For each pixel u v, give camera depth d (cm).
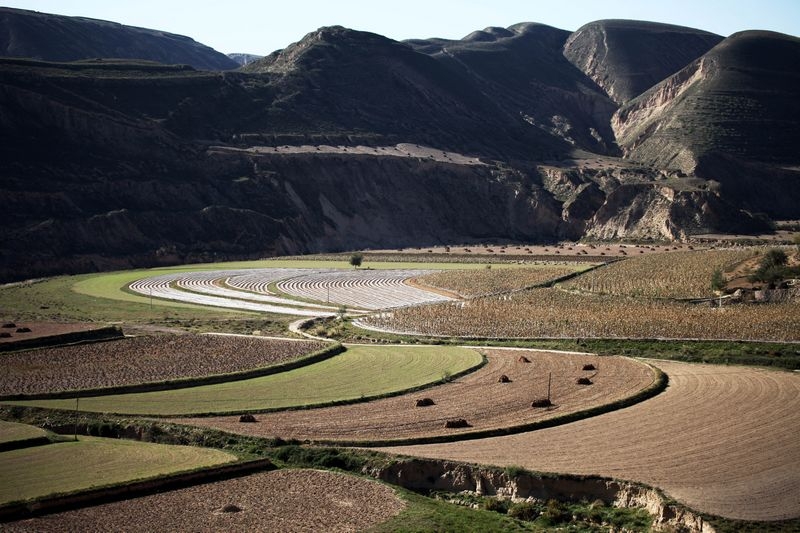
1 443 6419
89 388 8188
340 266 19850
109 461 6094
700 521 4988
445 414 7256
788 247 17050
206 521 5088
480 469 5844
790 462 5853
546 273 16450
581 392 7875
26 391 8100
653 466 5819
